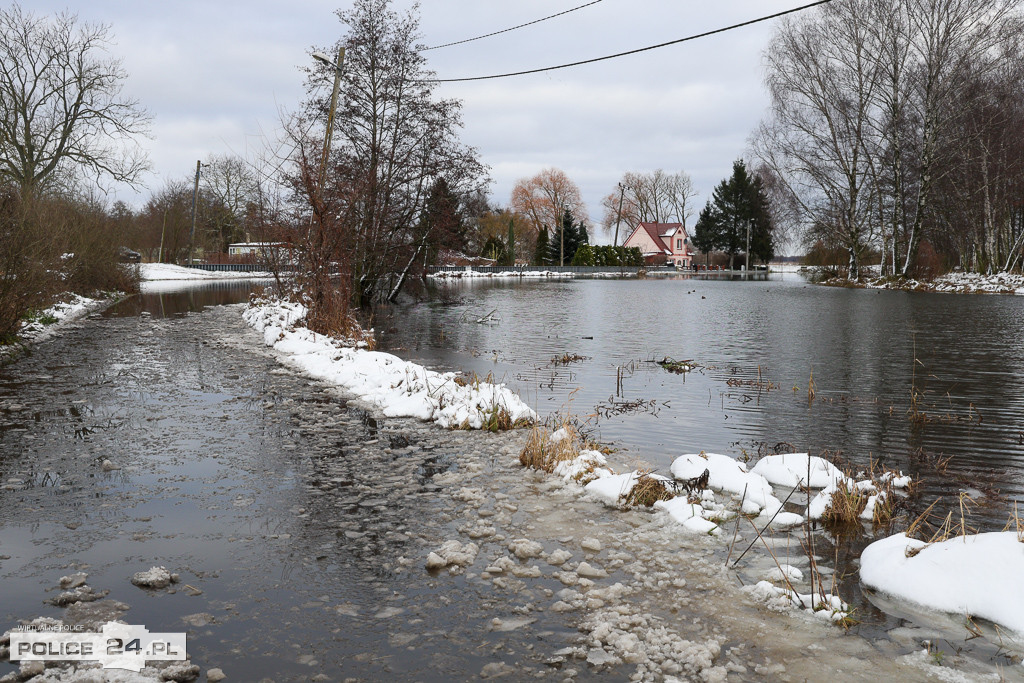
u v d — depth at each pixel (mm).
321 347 12773
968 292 36875
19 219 12922
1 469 5820
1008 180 38594
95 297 26875
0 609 3488
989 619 3410
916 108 41188
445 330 18078
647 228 99500
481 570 3988
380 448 6605
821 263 55906
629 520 4836
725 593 3754
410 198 22500
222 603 3566
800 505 5203
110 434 7008
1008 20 37062
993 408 8664
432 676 2945
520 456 6199
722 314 23500
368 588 3754
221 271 60938
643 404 8930
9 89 32719
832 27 40625
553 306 27266
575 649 3148
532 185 102250
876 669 3029
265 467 5949
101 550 4211
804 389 10000
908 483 5578
